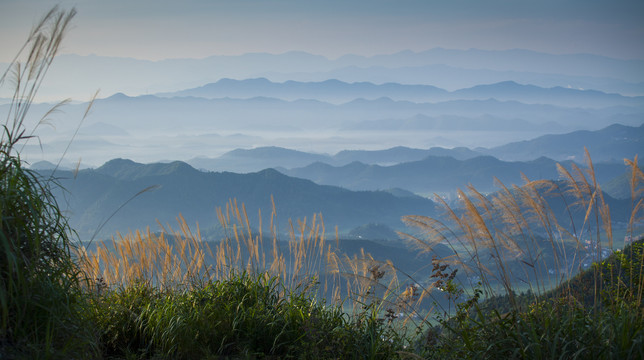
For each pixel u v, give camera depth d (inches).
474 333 127.4
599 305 125.0
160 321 150.0
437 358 134.9
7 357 103.8
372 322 149.9
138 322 153.6
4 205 110.0
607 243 133.0
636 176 131.1
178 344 145.1
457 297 134.6
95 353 126.3
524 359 114.5
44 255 121.1
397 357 140.5
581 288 128.2
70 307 120.1
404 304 150.3
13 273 111.4
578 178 137.5
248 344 148.3
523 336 117.2
